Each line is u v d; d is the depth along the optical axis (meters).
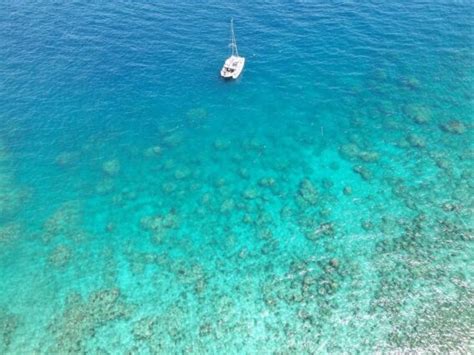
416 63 73.75
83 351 41.44
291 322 42.47
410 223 50.47
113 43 82.06
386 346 40.09
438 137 60.84
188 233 51.53
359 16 84.38
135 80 74.06
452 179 55.03
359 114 65.75
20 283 47.44
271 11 87.56
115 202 55.72
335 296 44.16
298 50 77.75
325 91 70.12
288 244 49.44
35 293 46.47
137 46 81.06
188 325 42.94
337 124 64.50
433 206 52.06
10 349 41.81
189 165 60.12
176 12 89.69
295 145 61.75
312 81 72.06
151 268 48.22
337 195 54.31
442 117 63.91
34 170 60.38
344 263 47.03
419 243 48.28
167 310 44.31
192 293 45.59
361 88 70.12
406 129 62.47
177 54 78.69
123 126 66.50
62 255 49.97
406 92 68.75
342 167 57.84
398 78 71.31
